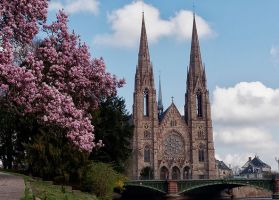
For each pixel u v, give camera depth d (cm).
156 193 15338
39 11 3578
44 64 3781
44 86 3503
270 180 14612
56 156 3950
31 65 3481
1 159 6378
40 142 3975
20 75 3247
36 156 3962
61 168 3966
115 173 5197
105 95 4147
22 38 3528
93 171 4384
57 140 4009
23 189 2664
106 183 4447
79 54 3906
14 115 4456
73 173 4047
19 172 4741
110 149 6738
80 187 4091
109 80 4091
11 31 3291
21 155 4738
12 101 3553
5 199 2188
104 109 6569
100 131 6481
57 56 3775
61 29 3856
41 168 3941
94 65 4038
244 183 14588
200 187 14950
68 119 3656
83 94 4025
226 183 14425
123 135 6975
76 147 3888
